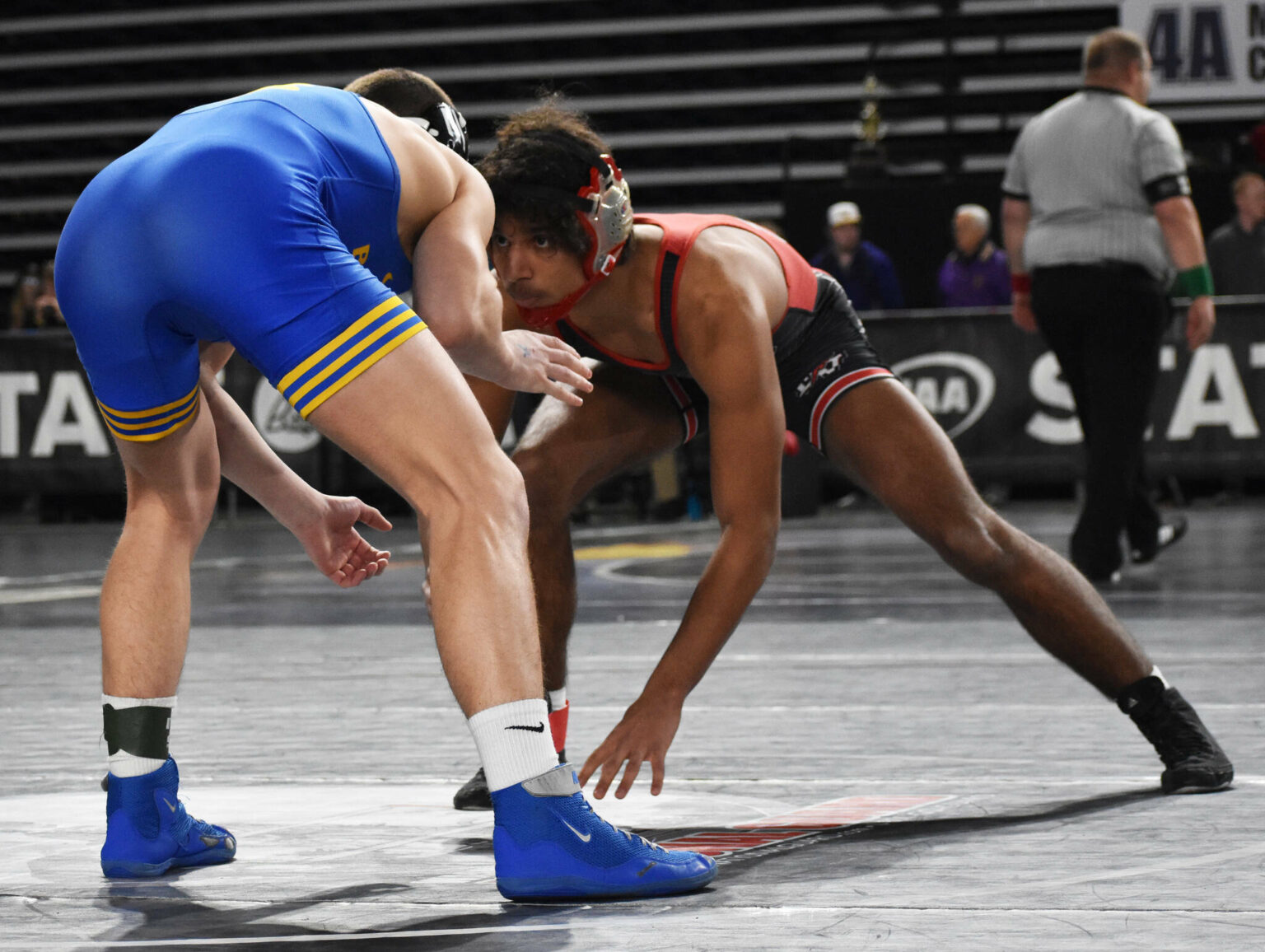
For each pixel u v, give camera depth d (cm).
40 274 2766
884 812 577
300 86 498
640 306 586
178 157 464
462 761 716
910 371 2453
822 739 745
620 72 3841
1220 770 609
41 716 859
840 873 475
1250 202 2423
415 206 497
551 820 443
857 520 2433
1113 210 1390
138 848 498
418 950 396
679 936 402
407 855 526
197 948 402
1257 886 447
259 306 448
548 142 565
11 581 1755
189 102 3962
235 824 582
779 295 616
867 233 2719
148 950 401
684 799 613
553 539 640
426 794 641
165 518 524
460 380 455
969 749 712
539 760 443
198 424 523
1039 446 2419
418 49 3906
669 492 2491
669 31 3806
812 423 643
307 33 3928
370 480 2469
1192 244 1381
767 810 587
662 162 3838
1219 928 398
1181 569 1564
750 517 557
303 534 582
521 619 445
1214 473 2377
